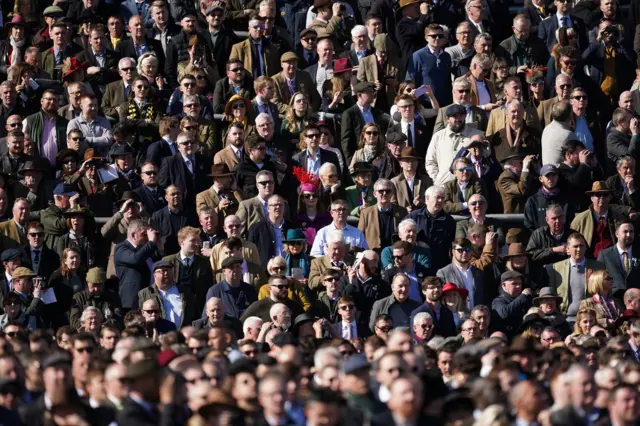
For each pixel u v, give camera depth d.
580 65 88.31
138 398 45.78
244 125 82.81
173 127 80.50
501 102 84.62
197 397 44.94
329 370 50.59
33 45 90.75
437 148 81.38
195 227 76.50
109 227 75.25
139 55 89.31
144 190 77.69
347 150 82.94
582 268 74.88
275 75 86.69
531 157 79.81
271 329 65.38
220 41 89.69
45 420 46.53
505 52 90.00
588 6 95.69
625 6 100.00
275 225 75.75
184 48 88.38
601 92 88.56
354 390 47.47
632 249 76.12
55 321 71.44
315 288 72.81
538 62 90.06
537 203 78.38
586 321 69.94
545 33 92.75
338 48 91.25
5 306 70.25
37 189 78.12
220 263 72.75
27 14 94.19
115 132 80.31
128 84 85.44
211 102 85.94
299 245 74.50
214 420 44.50
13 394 46.75
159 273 71.19
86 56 88.69
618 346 59.03
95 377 47.38
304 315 67.75
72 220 74.69
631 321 68.81
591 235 77.31
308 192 77.19
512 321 71.56
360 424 46.84
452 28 93.94
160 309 71.12
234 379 47.91
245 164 78.81
